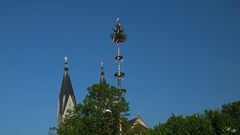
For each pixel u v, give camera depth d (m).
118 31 60.31
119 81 61.06
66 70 130.75
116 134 68.94
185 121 58.34
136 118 104.44
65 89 128.62
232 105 73.50
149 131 60.72
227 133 58.31
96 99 70.12
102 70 127.19
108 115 68.56
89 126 68.88
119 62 60.88
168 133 58.22
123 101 69.50
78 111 70.75
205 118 59.47
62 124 71.69
